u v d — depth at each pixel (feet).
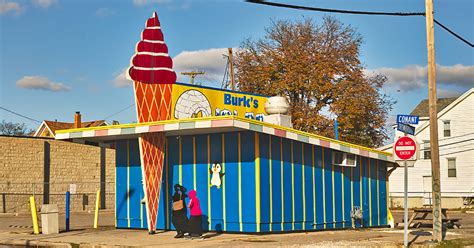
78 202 143.33
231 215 62.59
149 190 63.82
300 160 66.74
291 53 159.22
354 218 74.18
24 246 58.23
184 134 65.57
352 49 160.97
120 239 58.95
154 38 65.46
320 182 69.46
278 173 63.52
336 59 158.61
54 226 66.74
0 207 128.06
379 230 72.64
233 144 63.00
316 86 154.92
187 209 65.36
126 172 71.46
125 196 71.36
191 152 66.08
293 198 65.16
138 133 63.00
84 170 146.20
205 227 64.13
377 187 79.92
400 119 52.29
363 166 77.56
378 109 161.79
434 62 57.36
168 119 65.62
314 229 67.72
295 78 156.35
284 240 56.85
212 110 80.53
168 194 67.41
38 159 136.56
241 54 167.94
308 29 163.43
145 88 64.08
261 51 166.30
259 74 162.20
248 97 86.12
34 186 133.18
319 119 152.25
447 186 175.22
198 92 78.79
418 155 54.60
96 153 149.38
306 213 66.80
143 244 54.08
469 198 171.42
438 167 57.31
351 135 159.33
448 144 175.94
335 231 69.31
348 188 74.18
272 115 71.36
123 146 71.97
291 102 158.20
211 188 64.23
